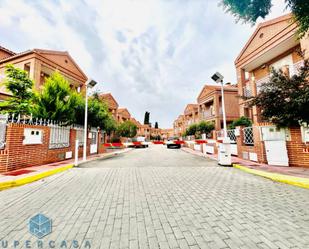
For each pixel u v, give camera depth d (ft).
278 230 7.64
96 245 6.63
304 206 10.36
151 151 57.47
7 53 52.24
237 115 67.15
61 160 28.86
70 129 31.83
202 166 24.80
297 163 21.39
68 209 10.14
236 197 12.08
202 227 7.97
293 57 30.81
